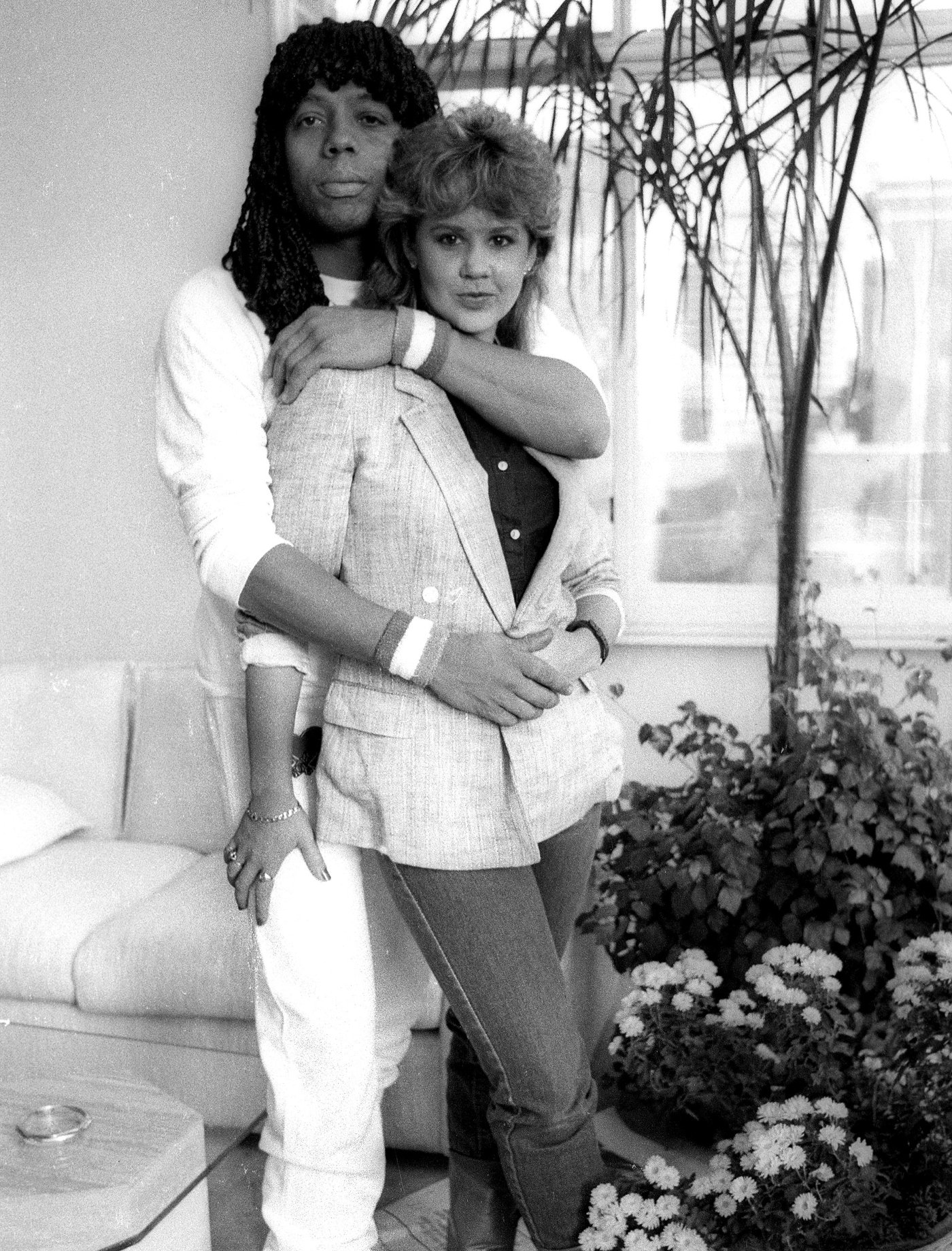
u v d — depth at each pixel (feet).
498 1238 6.23
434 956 5.23
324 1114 5.51
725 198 9.61
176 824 8.68
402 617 4.88
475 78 9.48
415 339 4.98
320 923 5.37
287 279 5.22
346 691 5.13
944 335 9.63
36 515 9.58
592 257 9.79
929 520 9.83
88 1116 5.48
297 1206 5.60
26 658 9.45
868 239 9.60
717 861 7.82
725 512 9.96
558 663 5.30
